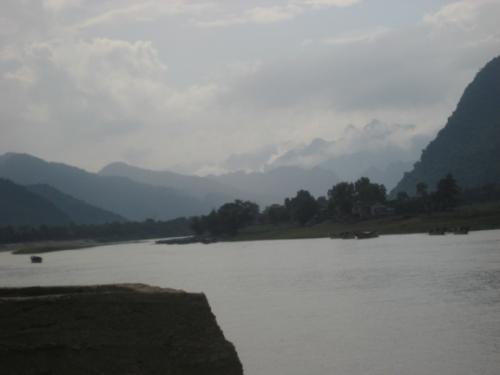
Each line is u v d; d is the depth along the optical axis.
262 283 87.56
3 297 25.16
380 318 51.59
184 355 24.58
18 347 22.98
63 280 110.00
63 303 24.16
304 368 36.91
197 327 25.30
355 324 49.53
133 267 143.38
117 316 24.52
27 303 23.81
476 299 58.91
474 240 158.12
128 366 23.75
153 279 104.88
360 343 42.47
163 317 25.05
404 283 76.19
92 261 183.00
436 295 63.38
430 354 38.53
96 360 23.55
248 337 46.38
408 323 48.62
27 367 22.86
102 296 24.75
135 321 24.64
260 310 59.88
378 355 38.97
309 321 52.12
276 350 41.66
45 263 185.38
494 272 81.69
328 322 51.16
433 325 47.25
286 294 72.12
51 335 23.47
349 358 38.59
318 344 42.91
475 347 39.69
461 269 88.25
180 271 122.19
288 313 57.12
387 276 86.06
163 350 24.44
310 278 90.81
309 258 135.88
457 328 45.56
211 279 99.12
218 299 70.50
